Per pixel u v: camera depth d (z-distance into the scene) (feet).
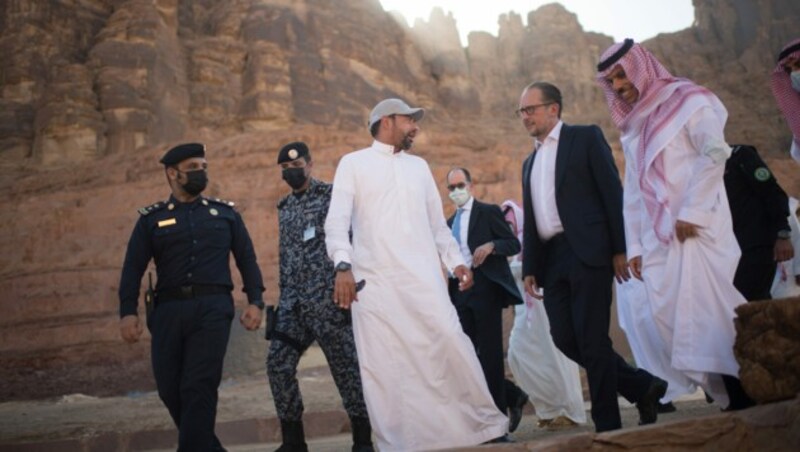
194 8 176.45
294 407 19.36
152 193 99.60
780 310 12.89
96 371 66.03
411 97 203.82
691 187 15.43
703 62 240.94
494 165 120.37
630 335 19.79
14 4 148.97
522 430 23.99
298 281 19.74
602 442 12.03
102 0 158.61
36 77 142.10
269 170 103.65
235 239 17.93
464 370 15.57
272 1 175.63
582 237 16.31
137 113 134.00
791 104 19.58
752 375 13.07
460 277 16.94
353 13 201.57
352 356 19.35
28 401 57.72
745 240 19.12
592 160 16.66
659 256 16.14
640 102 16.60
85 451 27.48
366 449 19.20
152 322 16.55
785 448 11.59
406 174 16.58
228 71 160.86
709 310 15.10
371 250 16.06
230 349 62.03
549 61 240.12
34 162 128.67
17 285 77.20
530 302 24.13
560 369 23.90
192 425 15.61
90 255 84.58
